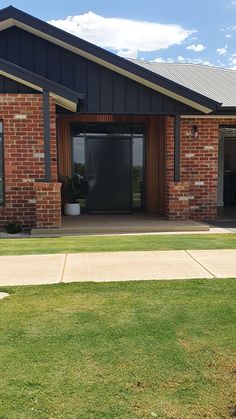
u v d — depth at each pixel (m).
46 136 9.65
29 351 3.52
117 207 13.09
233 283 5.22
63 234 9.52
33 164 9.80
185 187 10.98
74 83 10.57
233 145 17.59
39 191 9.61
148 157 12.95
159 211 12.85
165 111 10.77
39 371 3.22
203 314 4.23
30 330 3.91
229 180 16.84
